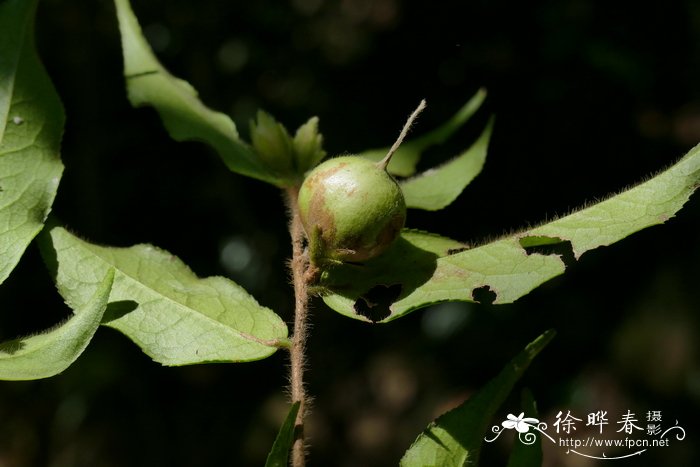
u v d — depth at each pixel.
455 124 3.81
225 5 7.91
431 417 8.23
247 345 2.61
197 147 7.99
